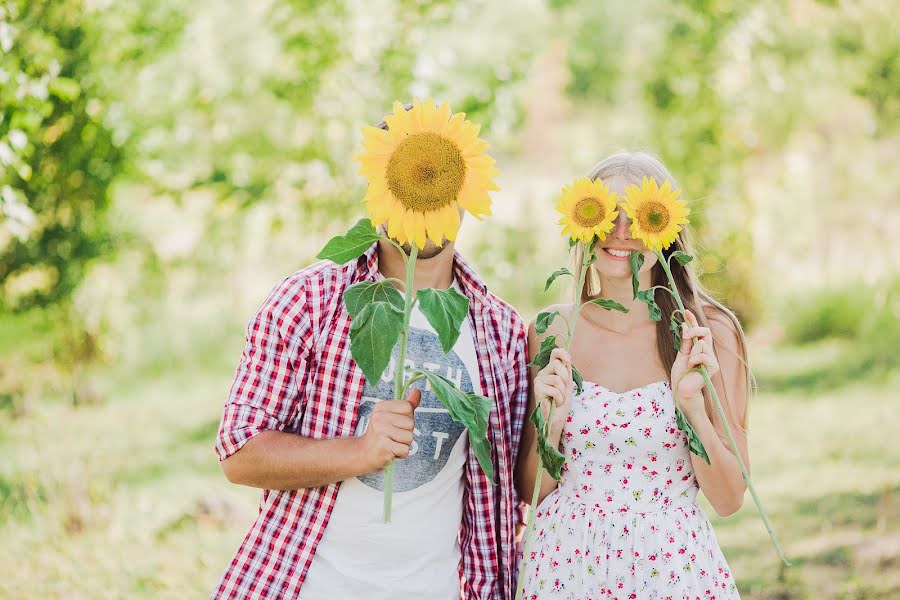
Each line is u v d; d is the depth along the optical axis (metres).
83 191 5.92
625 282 2.46
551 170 11.98
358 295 1.90
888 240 10.12
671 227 2.11
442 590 2.20
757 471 6.24
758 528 5.28
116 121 5.78
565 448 2.41
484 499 2.29
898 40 8.85
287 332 2.15
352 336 1.84
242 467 2.08
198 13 6.23
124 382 7.93
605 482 2.37
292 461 2.05
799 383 8.27
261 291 9.05
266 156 6.39
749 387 2.56
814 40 8.90
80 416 6.90
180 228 8.07
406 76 6.27
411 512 2.17
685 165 9.02
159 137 6.13
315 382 2.16
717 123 8.98
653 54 9.12
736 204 9.27
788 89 8.98
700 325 2.47
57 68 4.97
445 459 2.21
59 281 6.46
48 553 4.64
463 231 8.41
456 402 1.89
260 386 2.13
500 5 6.66
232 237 7.66
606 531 2.33
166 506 5.36
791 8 9.03
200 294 8.99
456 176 1.81
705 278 9.33
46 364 7.47
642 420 2.36
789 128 9.26
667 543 2.31
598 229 2.11
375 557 2.16
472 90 6.27
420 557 2.18
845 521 5.26
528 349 2.54
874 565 4.61
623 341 2.49
